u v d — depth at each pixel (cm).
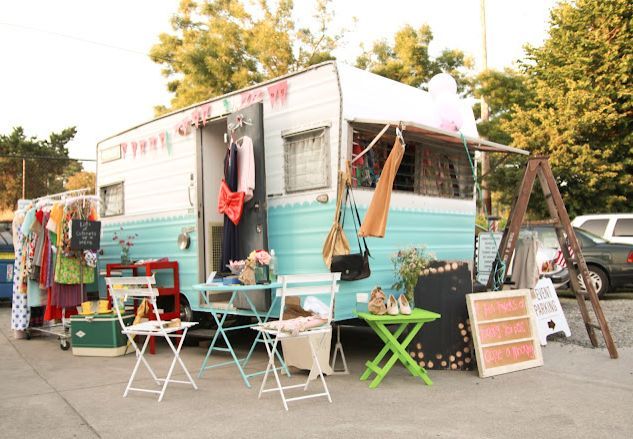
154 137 772
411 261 561
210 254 704
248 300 554
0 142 3083
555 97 1600
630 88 1469
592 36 1562
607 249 1038
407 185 638
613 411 418
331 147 547
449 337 553
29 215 727
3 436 386
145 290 501
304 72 576
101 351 661
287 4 1986
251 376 546
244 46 1942
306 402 452
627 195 1550
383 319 492
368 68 1862
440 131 574
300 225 574
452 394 469
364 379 520
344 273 533
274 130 606
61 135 3281
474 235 750
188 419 414
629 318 802
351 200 550
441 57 1848
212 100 682
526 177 645
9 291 1189
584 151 1483
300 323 464
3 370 595
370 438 368
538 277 676
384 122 537
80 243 708
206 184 708
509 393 469
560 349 631
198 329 767
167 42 2073
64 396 484
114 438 378
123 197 833
